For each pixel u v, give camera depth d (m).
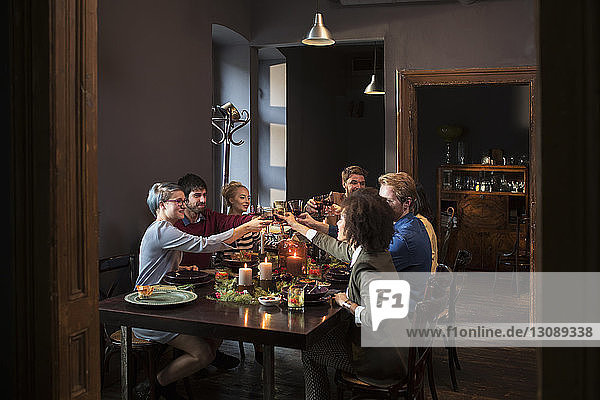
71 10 1.73
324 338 2.78
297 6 5.68
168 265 3.31
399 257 2.93
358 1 5.37
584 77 1.10
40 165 1.67
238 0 5.57
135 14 4.12
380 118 9.14
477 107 7.43
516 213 7.50
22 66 1.67
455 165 7.49
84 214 1.80
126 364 2.91
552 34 1.12
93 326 1.85
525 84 5.20
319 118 8.09
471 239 7.65
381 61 8.98
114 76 3.92
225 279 3.22
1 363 1.74
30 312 1.69
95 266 1.86
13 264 1.69
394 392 2.54
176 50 4.62
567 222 1.11
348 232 2.58
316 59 7.92
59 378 1.70
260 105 7.05
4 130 1.70
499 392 3.63
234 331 2.50
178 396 3.27
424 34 5.38
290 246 3.48
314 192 7.94
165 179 4.52
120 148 4.00
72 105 1.75
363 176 4.26
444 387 3.71
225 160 5.43
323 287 2.99
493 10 5.23
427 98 7.46
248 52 5.84
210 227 3.91
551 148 1.12
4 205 1.71
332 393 3.62
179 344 3.02
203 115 5.05
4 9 1.68
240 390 3.62
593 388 1.10
